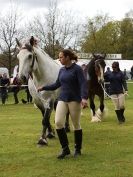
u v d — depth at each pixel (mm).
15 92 25844
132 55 88625
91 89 15070
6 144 10594
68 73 8375
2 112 20062
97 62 14758
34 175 7387
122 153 9156
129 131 12703
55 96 10242
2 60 41375
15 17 54312
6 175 7422
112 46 77500
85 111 19922
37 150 9695
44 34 42094
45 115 10156
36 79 10344
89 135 11945
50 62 10594
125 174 7320
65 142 8750
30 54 9844
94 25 66125
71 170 7688
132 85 41562
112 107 21609
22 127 14086
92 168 7801
